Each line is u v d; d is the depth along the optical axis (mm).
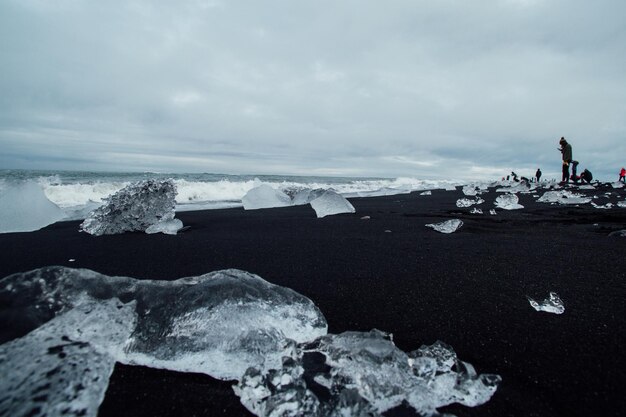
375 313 1447
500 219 4324
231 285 1232
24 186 4121
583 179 13266
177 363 1027
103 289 1177
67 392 795
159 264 2242
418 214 5004
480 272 2006
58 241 3076
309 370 988
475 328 1307
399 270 2059
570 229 3533
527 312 1449
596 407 881
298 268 2109
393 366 970
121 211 3520
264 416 837
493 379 968
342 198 5273
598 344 1181
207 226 4000
